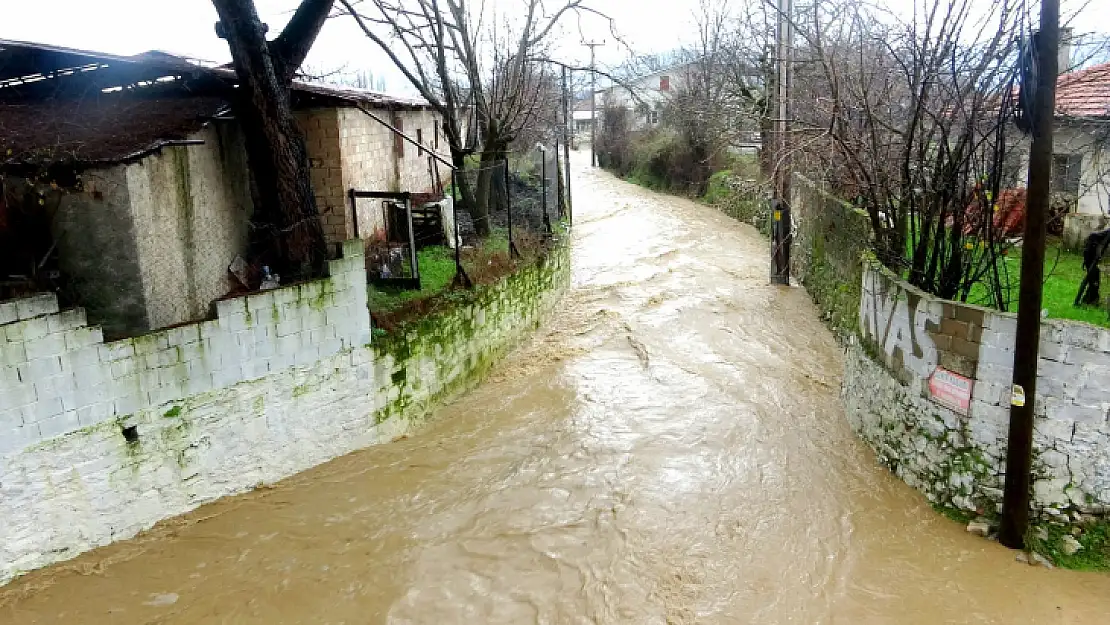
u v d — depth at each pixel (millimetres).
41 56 10531
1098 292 9586
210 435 8406
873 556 7738
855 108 10859
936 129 9766
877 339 9766
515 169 22797
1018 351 7031
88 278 8547
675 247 22203
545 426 10844
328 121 12188
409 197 11664
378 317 10414
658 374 12648
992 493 7715
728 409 11227
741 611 7133
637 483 9328
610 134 42125
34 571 7168
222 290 10414
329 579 7602
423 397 10938
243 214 11188
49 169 8227
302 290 9055
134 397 7699
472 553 8031
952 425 8109
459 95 17469
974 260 9758
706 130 27328
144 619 6973
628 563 7852
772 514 8602
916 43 9164
